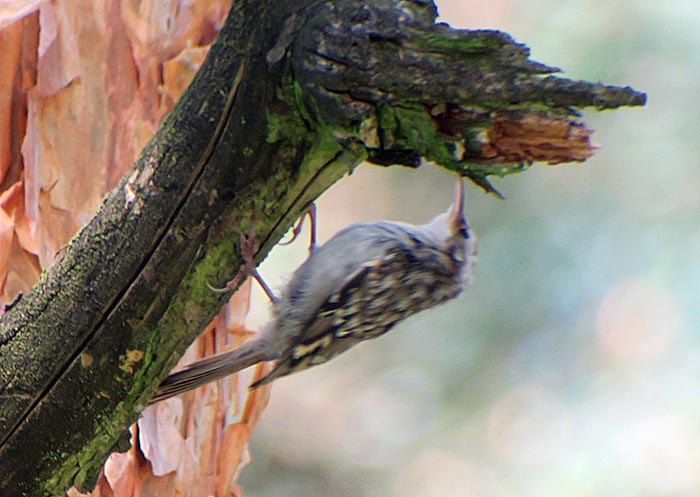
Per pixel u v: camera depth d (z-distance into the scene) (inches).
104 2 265.3
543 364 553.9
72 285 195.5
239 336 296.8
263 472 607.2
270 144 185.3
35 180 266.4
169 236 191.0
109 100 266.8
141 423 273.4
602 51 526.0
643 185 541.0
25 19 263.9
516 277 549.6
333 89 174.2
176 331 197.9
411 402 591.5
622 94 167.9
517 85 168.4
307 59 175.3
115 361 198.1
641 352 538.9
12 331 199.9
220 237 191.8
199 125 186.2
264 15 179.9
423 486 573.0
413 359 593.0
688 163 534.9
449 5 557.6
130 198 191.5
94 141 266.7
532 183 550.3
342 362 615.5
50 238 266.7
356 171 614.5
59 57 265.4
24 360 199.2
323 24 175.0
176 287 194.1
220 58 184.5
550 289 547.2
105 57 266.2
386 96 172.6
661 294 533.3
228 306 293.1
